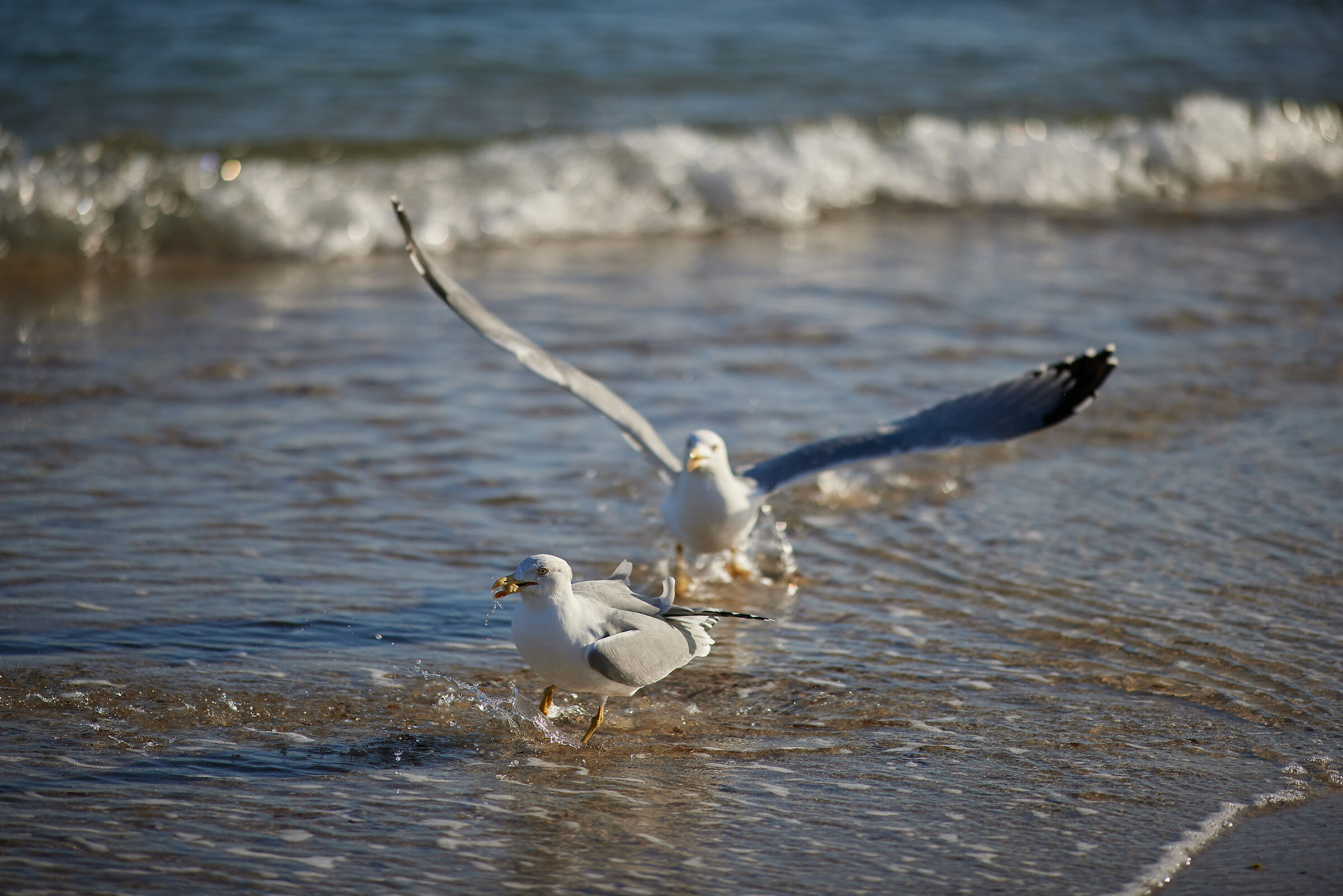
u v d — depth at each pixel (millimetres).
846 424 14445
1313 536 11891
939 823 7555
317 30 30734
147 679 8914
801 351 16812
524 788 7859
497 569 11094
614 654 8141
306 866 6918
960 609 10547
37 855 6816
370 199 22500
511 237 22688
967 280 20406
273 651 9461
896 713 8914
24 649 9219
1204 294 19750
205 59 28516
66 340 16703
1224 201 26953
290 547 11219
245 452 13289
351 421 14242
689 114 28062
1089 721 8812
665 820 7555
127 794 7512
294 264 21047
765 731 8664
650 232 23531
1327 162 29688
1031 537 11914
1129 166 27906
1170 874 7047
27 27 29016
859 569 11305
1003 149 27312
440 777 7941
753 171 24625
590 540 11781
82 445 13281
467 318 9945
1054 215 25312
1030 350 16953
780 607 10609
